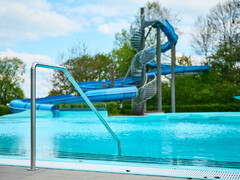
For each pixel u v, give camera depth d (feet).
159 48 68.59
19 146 18.93
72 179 7.90
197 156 14.24
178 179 7.73
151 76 87.35
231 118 47.26
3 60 126.82
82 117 59.26
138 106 68.33
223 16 98.48
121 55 109.60
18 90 127.03
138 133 27.25
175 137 23.48
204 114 49.03
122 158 13.56
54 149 17.16
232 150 16.28
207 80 93.66
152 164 11.18
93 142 20.77
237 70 91.86
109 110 71.15
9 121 49.47
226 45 97.35
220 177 8.14
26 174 8.56
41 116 58.85
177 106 79.71
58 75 112.57
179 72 87.76
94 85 86.33
